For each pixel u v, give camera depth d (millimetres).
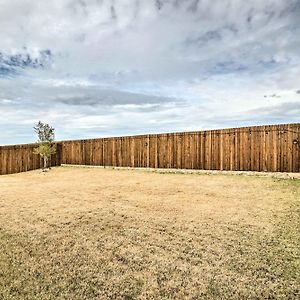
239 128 11984
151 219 6086
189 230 5348
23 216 6516
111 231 5348
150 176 12875
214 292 3270
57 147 20078
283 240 4785
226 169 12359
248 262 3994
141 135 15430
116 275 3672
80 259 4137
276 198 7773
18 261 4082
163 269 3824
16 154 17922
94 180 12477
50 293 3264
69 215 6527
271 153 11156
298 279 3529
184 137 13734
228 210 6734
